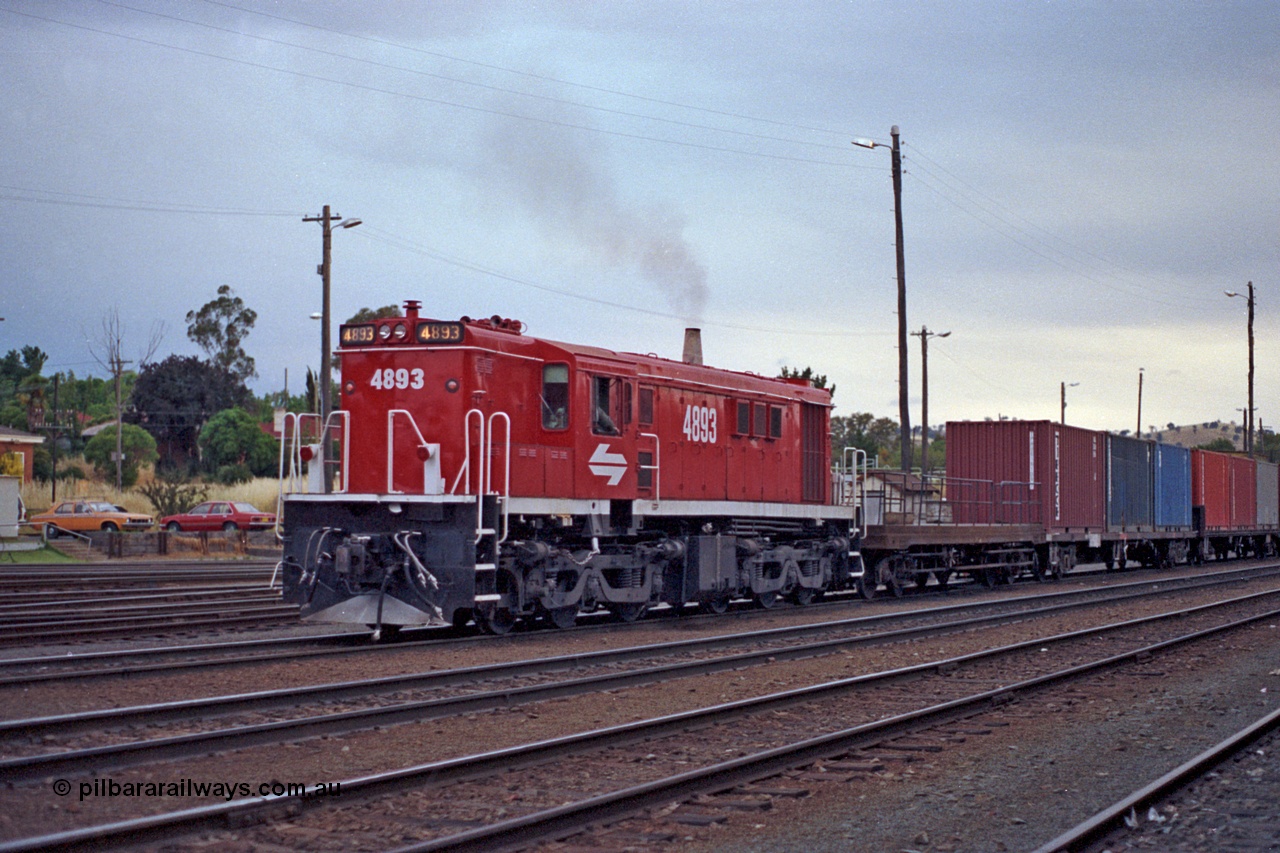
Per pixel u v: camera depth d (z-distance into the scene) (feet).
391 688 36.91
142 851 20.07
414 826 22.31
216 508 152.87
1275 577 116.67
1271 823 23.93
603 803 23.02
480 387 52.29
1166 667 47.55
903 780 27.45
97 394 311.68
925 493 92.12
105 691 36.24
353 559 49.88
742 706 34.19
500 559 52.21
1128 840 22.79
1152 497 126.52
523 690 36.09
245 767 26.94
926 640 55.72
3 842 19.94
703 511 65.51
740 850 21.80
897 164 107.04
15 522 125.59
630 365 60.54
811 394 77.66
